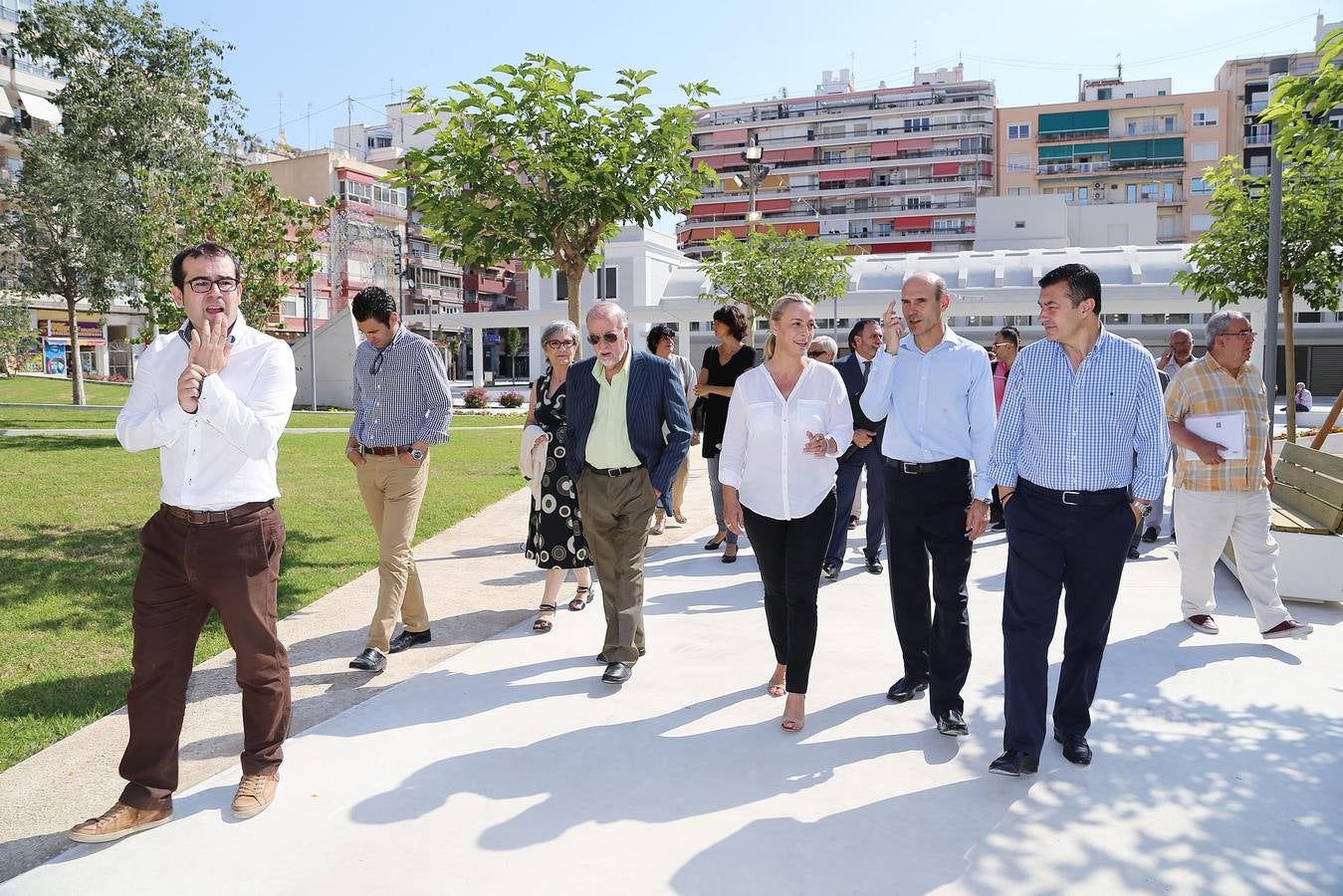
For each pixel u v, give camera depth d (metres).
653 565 7.02
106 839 2.99
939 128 77.94
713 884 2.74
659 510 8.20
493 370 76.75
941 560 3.86
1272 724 3.90
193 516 3.08
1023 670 3.47
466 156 7.47
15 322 36.03
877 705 4.18
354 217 59.28
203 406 2.97
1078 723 3.65
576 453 4.62
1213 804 3.22
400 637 5.08
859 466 6.53
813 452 3.85
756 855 2.90
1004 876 2.78
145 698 3.08
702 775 3.47
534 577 6.66
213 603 3.16
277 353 3.28
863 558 7.38
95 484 9.90
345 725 3.94
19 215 22.78
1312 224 10.34
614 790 3.34
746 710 4.12
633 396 4.52
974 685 4.44
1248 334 4.88
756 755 3.65
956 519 3.86
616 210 7.60
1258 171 70.00
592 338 4.49
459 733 3.86
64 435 15.41
